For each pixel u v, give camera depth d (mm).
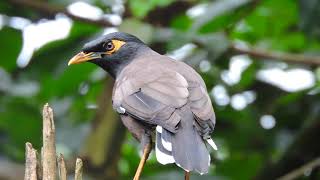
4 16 14023
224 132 14477
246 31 15484
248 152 14453
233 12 13469
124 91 9938
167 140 9141
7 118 14453
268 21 15312
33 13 13969
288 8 15016
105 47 10992
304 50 14742
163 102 9492
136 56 10953
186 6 13820
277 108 14211
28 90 14336
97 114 13992
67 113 14508
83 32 13969
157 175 13812
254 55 13594
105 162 13867
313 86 13930
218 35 13000
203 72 14000
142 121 9625
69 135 14055
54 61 14055
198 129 9281
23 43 14180
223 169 14562
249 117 14305
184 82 9742
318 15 13133
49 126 8516
